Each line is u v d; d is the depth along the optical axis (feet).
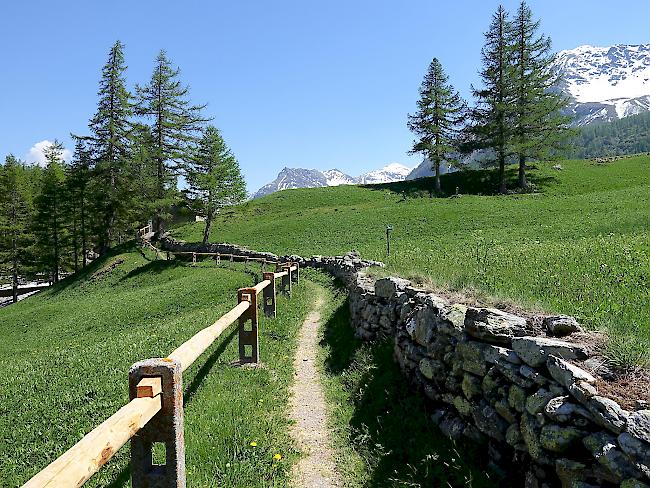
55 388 25.05
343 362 27.25
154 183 156.35
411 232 122.62
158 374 10.17
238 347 28.73
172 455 10.23
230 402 19.58
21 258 176.96
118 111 161.17
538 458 11.32
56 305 102.73
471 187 195.31
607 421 9.76
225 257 118.73
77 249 196.65
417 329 19.86
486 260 34.06
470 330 15.70
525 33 184.34
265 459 15.58
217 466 14.65
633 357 11.49
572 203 125.49
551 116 185.06
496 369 14.12
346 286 54.39
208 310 53.67
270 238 143.54
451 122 204.95
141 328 56.24
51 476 6.49
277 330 34.37
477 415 14.57
